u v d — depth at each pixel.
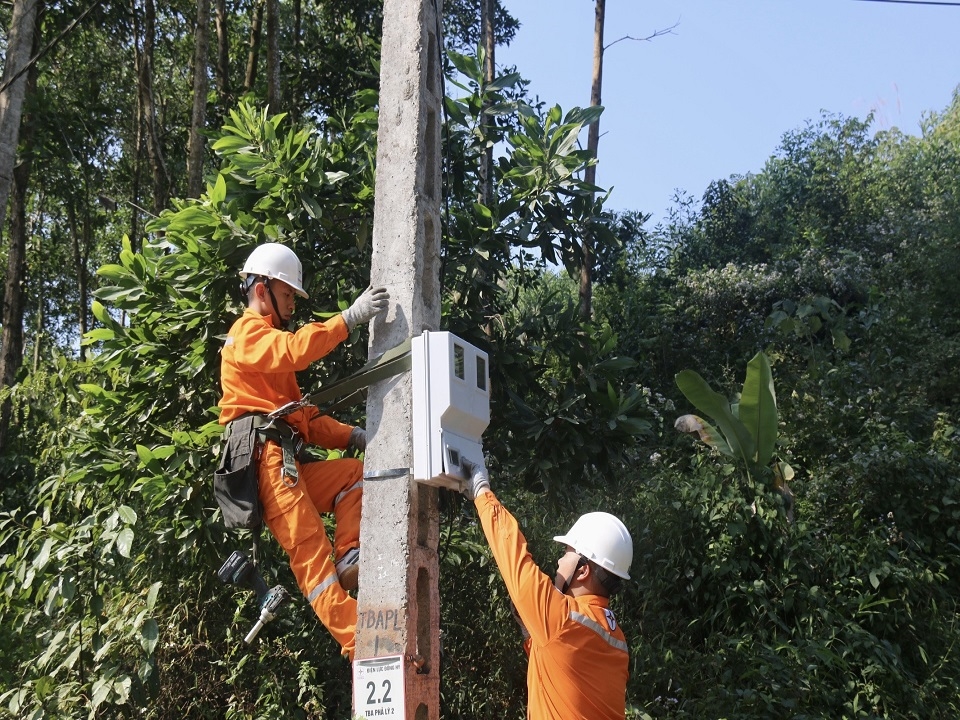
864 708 6.79
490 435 7.20
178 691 6.44
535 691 3.60
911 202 20.92
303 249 6.69
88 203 18.52
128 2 15.25
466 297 7.06
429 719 3.83
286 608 6.59
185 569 6.58
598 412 7.12
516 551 3.62
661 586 7.52
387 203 4.22
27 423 11.16
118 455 6.55
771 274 16.55
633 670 6.80
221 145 6.58
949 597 8.13
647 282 17.36
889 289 15.31
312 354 3.98
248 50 18.91
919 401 11.58
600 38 14.59
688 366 15.06
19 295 15.45
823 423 10.30
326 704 6.49
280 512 4.04
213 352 6.43
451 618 6.99
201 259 6.37
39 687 6.02
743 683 6.86
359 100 7.20
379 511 3.93
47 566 6.25
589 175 13.50
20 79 9.84
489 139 7.36
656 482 8.29
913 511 8.79
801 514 8.87
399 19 4.42
